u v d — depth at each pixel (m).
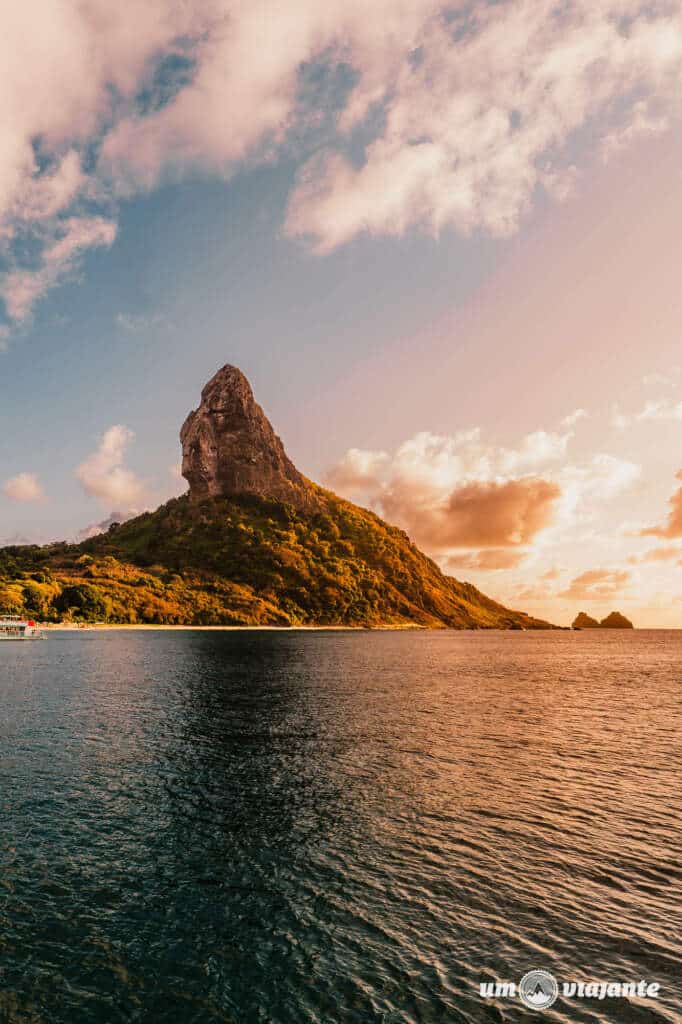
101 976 13.48
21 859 19.06
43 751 32.59
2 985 13.11
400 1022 12.04
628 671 90.75
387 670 83.62
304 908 16.31
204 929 15.30
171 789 26.12
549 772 29.27
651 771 29.56
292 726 40.25
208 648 125.44
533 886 17.55
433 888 17.42
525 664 102.12
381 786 26.80
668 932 15.22
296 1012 12.35
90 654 103.94
